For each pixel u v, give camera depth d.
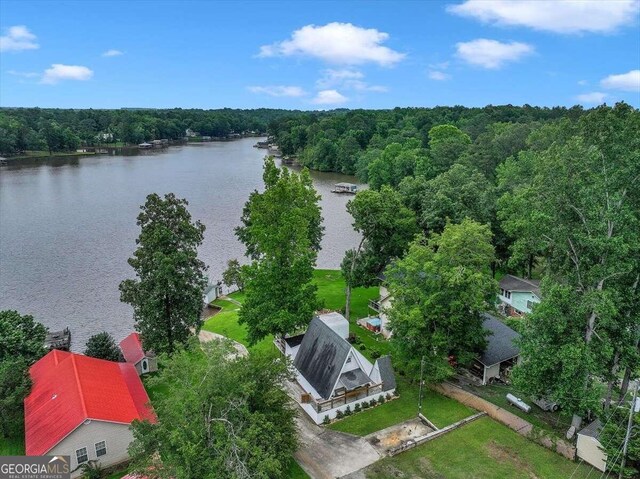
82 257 71.12
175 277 36.75
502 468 27.20
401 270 37.12
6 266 67.06
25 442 28.42
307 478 26.70
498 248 55.41
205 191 119.12
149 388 38.06
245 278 41.09
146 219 37.44
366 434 30.83
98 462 28.22
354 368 34.38
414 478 26.61
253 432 21.22
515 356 37.22
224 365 22.73
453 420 32.06
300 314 38.62
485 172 80.00
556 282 29.73
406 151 114.19
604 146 26.45
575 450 27.61
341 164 156.75
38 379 33.47
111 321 52.03
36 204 102.44
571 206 27.56
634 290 27.67
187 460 20.36
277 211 39.94
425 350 34.84
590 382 27.52
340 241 82.06
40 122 199.88
